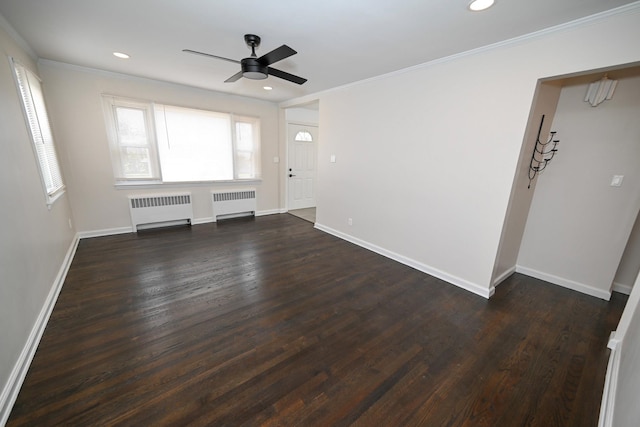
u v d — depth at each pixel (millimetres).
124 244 3615
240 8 1820
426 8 1744
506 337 2018
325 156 4309
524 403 1488
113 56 2891
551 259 2861
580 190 2592
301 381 1586
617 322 2215
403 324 2150
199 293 2500
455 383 1608
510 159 2291
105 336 1895
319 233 4453
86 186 3666
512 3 1642
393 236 3424
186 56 2824
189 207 4512
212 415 1363
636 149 2268
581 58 1850
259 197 5430
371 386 1569
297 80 2559
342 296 2547
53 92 3242
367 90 3461
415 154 3021
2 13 1948
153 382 1539
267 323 2111
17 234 1736
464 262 2729
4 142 1750
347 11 1814
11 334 1497
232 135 4750
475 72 2412
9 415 1321
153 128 3984
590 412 1444
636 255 2529
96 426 1285
